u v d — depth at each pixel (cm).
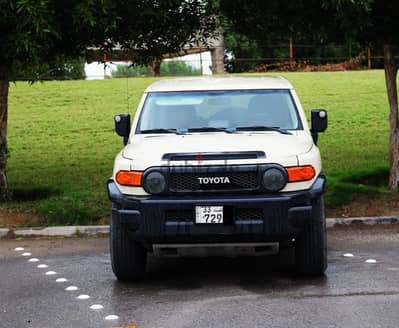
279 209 695
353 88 2742
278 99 835
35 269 841
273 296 688
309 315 622
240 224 694
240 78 902
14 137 2028
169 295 705
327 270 790
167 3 1118
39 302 693
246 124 810
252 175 707
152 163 714
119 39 1164
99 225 1089
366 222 1069
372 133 1972
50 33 1031
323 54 3709
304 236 735
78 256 912
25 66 1163
